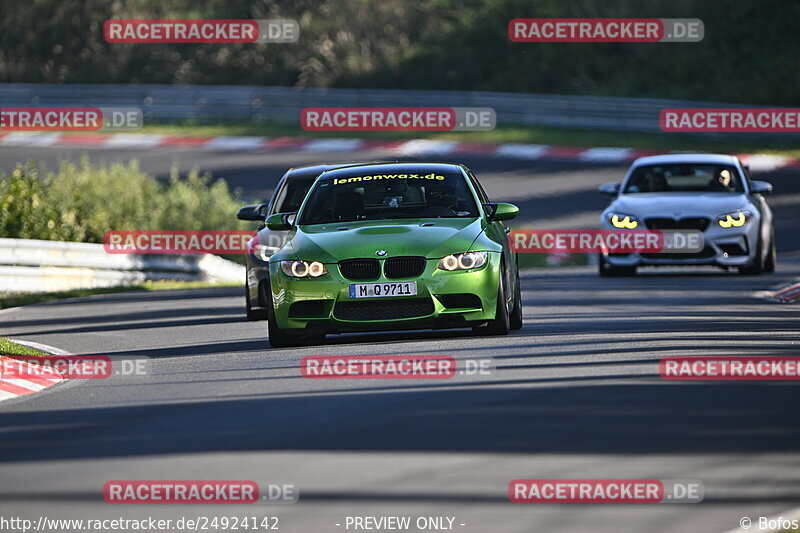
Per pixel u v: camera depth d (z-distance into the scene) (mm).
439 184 41438
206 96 164000
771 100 149125
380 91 155625
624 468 21734
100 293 72688
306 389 31062
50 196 90625
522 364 33438
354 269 37625
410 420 26438
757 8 163875
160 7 194250
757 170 123562
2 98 170250
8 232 83312
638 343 37250
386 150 141750
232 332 47156
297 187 50562
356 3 188125
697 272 66938
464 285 37562
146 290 74625
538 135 143875
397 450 23672
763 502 19562
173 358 39906
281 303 38219
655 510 19328
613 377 30938
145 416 28781
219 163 137625
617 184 67562
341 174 42750
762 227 63531
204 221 105062
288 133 154375
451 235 38344
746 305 49125
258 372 34562
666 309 48250
